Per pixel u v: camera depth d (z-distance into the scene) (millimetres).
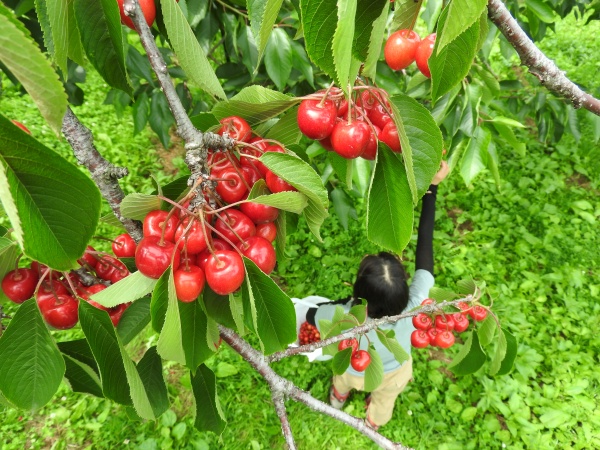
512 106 4379
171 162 5707
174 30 847
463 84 2230
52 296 1102
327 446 3559
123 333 1173
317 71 3121
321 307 3150
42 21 862
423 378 3988
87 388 1155
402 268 2803
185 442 3514
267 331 1042
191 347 1042
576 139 3619
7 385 921
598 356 4250
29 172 599
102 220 1160
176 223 954
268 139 1086
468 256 4969
